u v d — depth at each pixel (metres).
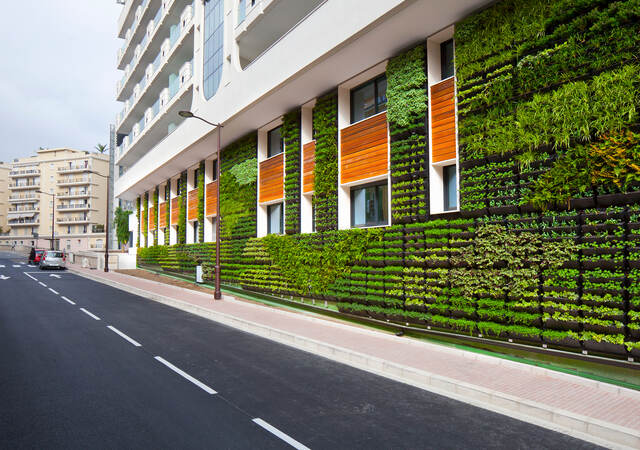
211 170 25.16
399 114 11.46
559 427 5.16
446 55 11.26
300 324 11.34
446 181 11.00
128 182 37.28
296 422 5.21
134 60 35.47
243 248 19.39
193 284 22.70
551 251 7.74
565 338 7.47
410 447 4.57
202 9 22.12
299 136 16.25
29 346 9.04
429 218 10.68
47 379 6.76
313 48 12.45
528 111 8.40
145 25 32.34
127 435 4.73
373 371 7.57
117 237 49.88
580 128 7.55
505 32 9.01
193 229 28.12
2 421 5.09
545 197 7.94
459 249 9.47
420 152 10.92
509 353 8.32
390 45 11.47
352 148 13.55
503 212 8.74
